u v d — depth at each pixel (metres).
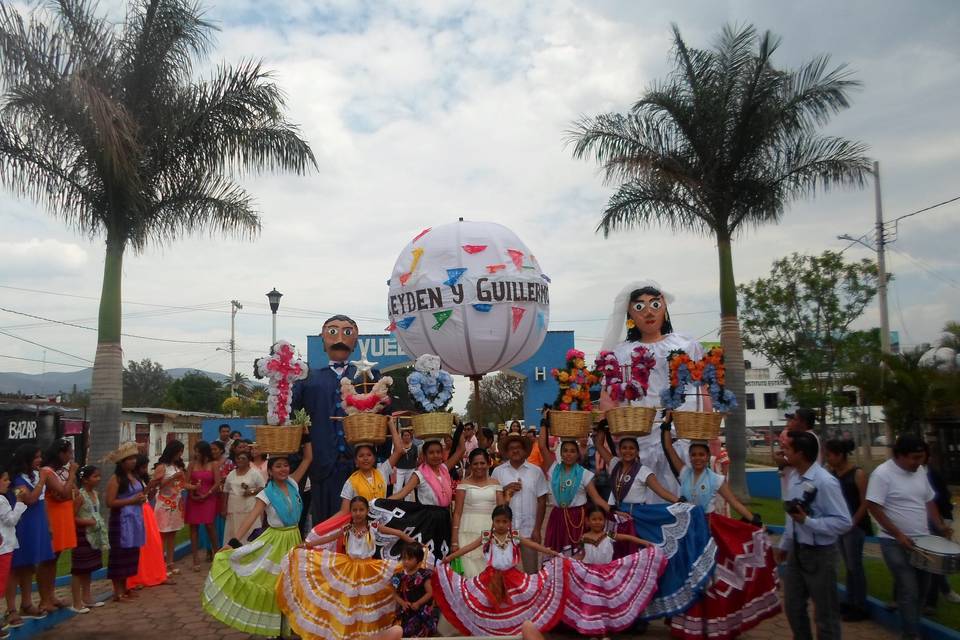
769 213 15.35
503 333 10.12
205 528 11.86
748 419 48.38
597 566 6.74
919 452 6.36
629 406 7.64
